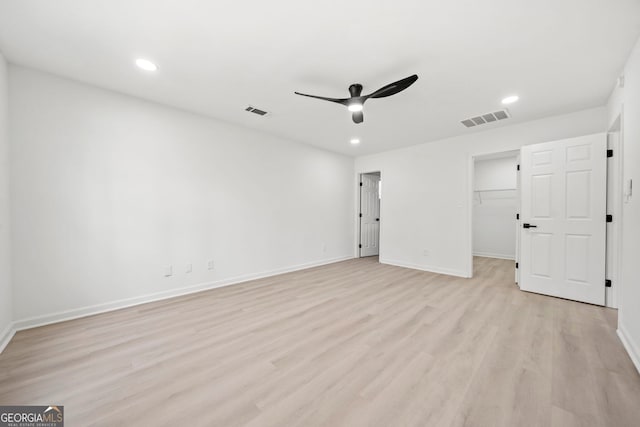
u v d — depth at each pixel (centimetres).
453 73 238
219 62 224
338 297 320
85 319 254
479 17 170
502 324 242
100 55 214
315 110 325
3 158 212
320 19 173
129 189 288
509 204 585
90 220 265
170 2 159
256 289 354
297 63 225
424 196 473
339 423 129
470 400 145
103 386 157
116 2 158
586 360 183
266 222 425
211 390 154
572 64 223
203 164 347
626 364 178
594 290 293
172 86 267
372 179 633
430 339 214
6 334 210
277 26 180
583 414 135
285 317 260
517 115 336
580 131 320
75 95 255
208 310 278
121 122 282
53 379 163
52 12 166
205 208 351
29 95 234
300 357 188
